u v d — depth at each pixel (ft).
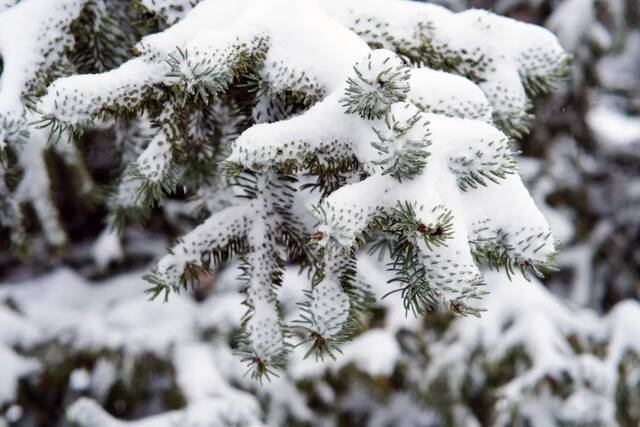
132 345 5.27
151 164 3.24
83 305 5.78
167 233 6.24
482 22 3.48
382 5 3.42
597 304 7.66
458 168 3.02
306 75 3.20
